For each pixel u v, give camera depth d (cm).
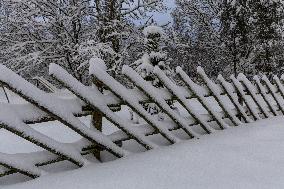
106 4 1252
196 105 848
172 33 1207
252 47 1538
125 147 411
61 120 326
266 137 445
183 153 381
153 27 616
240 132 493
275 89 658
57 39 1289
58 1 1321
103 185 290
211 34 1709
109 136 372
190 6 1717
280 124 527
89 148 357
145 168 331
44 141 317
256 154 368
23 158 311
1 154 298
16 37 1370
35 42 1280
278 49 1477
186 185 285
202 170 321
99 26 1242
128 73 379
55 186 294
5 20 1309
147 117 400
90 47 1034
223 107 528
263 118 630
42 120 318
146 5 1226
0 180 310
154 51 615
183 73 463
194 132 464
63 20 1238
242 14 1455
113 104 367
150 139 442
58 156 333
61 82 321
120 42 1271
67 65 1352
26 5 1231
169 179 300
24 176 321
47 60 1355
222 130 514
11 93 906
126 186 287
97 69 347
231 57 1633
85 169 337
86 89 340
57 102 323
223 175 307
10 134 463
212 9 1697
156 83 597
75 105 341
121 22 1226
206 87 506
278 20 1427
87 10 1285
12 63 1280
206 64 1883
